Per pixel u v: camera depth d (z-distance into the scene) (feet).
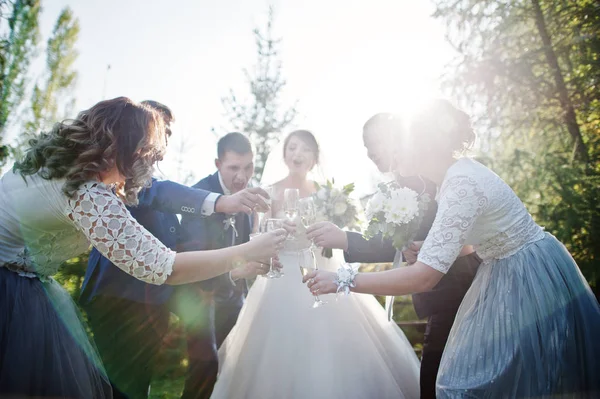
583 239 16.92
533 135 20.66
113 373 9.70
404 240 9.15
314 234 10.20
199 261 6.91
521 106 20.61
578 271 7.46
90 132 6.53
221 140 12.37
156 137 7.05
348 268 7.65
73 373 6.64
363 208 11.41
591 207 16.60
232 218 11.73
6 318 6.23
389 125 10.37
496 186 7.34
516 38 21.11
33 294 6.51
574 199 16.79
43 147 6.32
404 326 18.57
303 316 10.64
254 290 11.67
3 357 6.15
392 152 10.31
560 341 6.81
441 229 7.11
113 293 9.77
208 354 11.11
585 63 19.29
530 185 18.08
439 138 7.95
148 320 10.05
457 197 7.14
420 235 9.68
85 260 16.19
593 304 7.23
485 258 7.70
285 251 11.36
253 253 7.40
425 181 9.98
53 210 6.44
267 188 12.34
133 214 10.33
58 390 6.39
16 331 6.22
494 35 20.84
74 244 7.06
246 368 10.50
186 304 11.24
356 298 11.59
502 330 7.01
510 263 7.34
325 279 7.77
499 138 20.65
